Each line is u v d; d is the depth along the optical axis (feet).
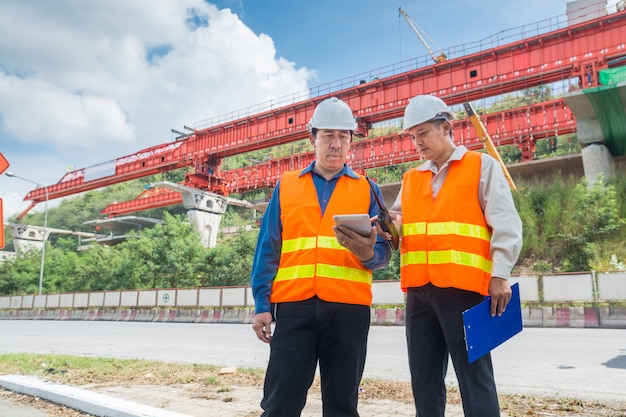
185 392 15.88
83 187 194.29
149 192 216.95
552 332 39.37
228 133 152.25
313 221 8.59
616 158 94.79
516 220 8.11
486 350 7.54
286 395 7.88
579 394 16.05
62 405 14.60
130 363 22.56
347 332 8.10
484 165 8.57
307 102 132.87
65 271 138.92
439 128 8.98
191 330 52.70
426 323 8.69
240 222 272.10
